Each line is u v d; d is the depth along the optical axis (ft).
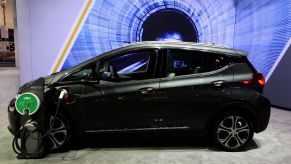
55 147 13.80
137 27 26.58
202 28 27.81
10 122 13.67
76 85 13.66
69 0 24.71
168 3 26.89
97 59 13.99
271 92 24.95
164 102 13.73
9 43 73.26
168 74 13.96
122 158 13.44
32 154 13.23
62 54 25.21
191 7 27.30
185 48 14.12
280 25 23.59
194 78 13.89
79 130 13.76
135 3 26.20
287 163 13.19
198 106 13.84
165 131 13.99
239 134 14.32
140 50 14.12
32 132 13.10
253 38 26.27
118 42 26.32
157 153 14.10
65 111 13.55
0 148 14.51
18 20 24.22
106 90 13.62
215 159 13.46
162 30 27.20
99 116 13.69
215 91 13.82
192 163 13.01
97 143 15.31
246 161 13.30
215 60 14.16
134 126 13.85
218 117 14.14
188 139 16.10
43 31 24.66
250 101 13.88
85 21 25.27
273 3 24.06
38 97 12.85
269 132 17.79
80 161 13.03
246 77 14.03
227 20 28.14
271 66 24.79
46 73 25.20
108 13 25.70
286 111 23.36
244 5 26.86
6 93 31.45
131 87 13.69
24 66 24.82
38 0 24.26
